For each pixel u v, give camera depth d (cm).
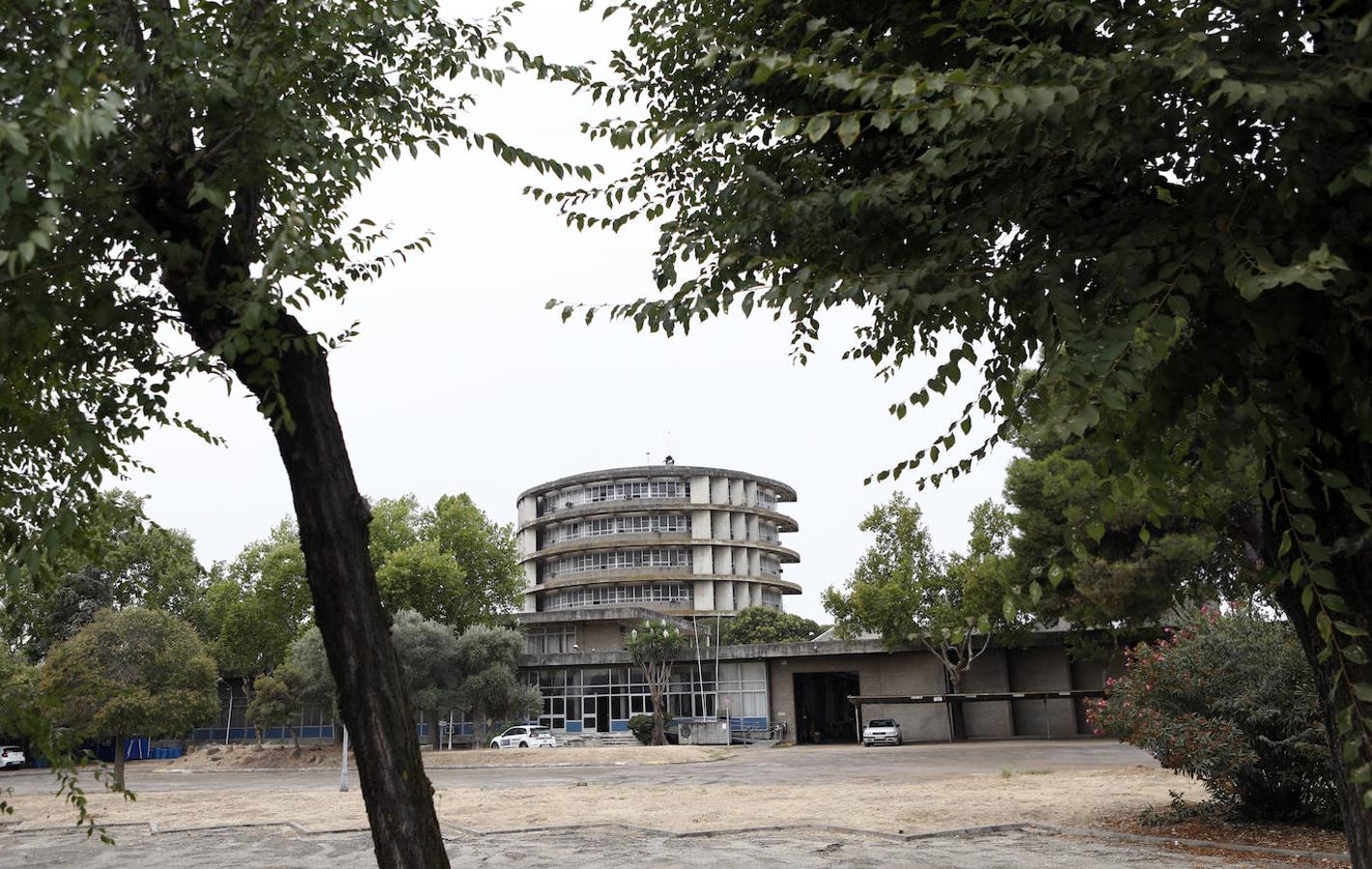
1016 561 3150
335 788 2900
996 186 383
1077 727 5194
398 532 6506
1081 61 298
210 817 1923
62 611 4094
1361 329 324
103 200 396
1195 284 305
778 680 5916
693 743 5703
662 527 8938
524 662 6294
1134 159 348
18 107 315
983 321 420
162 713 2908
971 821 1459
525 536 9669
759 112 498
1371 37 280
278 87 427
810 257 437
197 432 557
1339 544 331
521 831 1516
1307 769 1214
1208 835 1209
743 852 1232
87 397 528
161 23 417
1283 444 331
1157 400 351
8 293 392
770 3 460
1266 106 286
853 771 2856
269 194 518
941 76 296
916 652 5541
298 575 5778
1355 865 373
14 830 1767
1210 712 1288
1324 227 329
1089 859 1080
